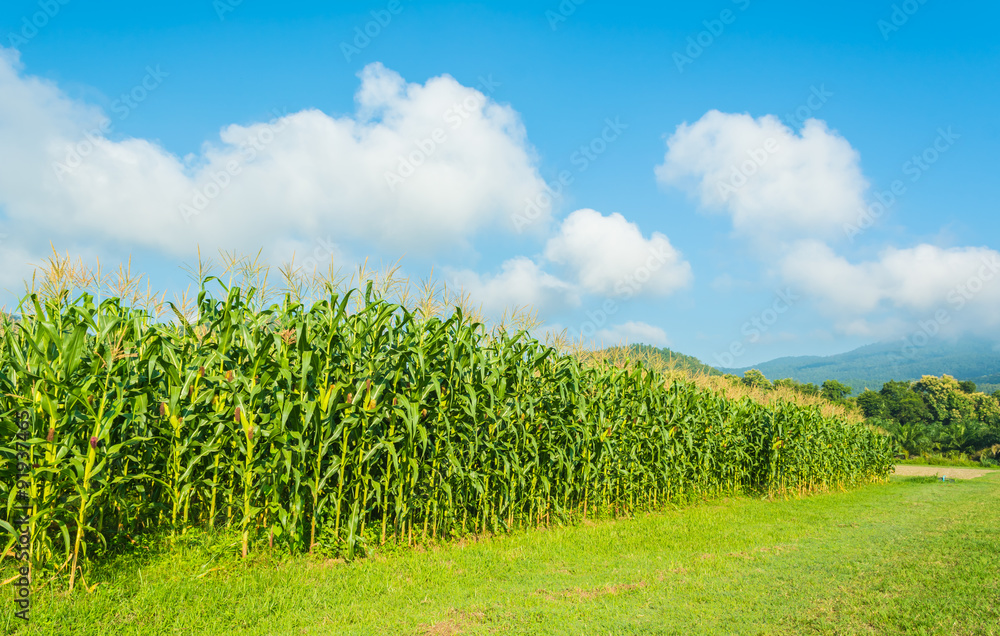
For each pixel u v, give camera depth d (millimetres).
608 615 5797
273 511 7246
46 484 5582
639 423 13562
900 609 5992
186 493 7020
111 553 6461
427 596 6336
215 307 7883
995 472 39344
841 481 22328
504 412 9805
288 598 5914
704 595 6551
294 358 7551
